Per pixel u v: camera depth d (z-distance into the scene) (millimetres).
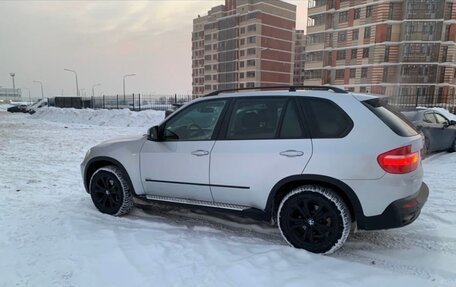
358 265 3322
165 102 34812
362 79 50031
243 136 3836
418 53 45875
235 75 83125
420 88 46188
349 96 3553
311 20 55938
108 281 3055
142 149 4422
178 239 3926
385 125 3354
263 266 3285
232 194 3871
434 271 3248
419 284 3006
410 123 3846
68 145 12773
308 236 3568
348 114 3441
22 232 4090
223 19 84750
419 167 3492
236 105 3947
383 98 3852
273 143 3648
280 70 82438
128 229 4215
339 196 3453
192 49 99188
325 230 3480
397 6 46656
